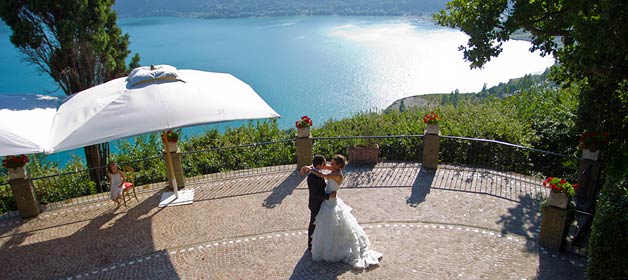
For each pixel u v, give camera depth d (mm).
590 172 8008
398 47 141250
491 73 99750
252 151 14141
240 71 111875
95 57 15031
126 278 6719
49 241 8078
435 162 10461
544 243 6949
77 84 14836
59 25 13891
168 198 9594
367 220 8125
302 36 173250
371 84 100312
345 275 6387
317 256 6746
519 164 11398
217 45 150250
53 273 6980
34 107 8492
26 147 7160
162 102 8008
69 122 7684
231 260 7031
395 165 10867
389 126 13523
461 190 9250
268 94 94438
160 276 6719
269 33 186750
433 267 6516
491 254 6824
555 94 15211
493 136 11492
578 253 6723
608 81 8344
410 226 7820
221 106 8242
